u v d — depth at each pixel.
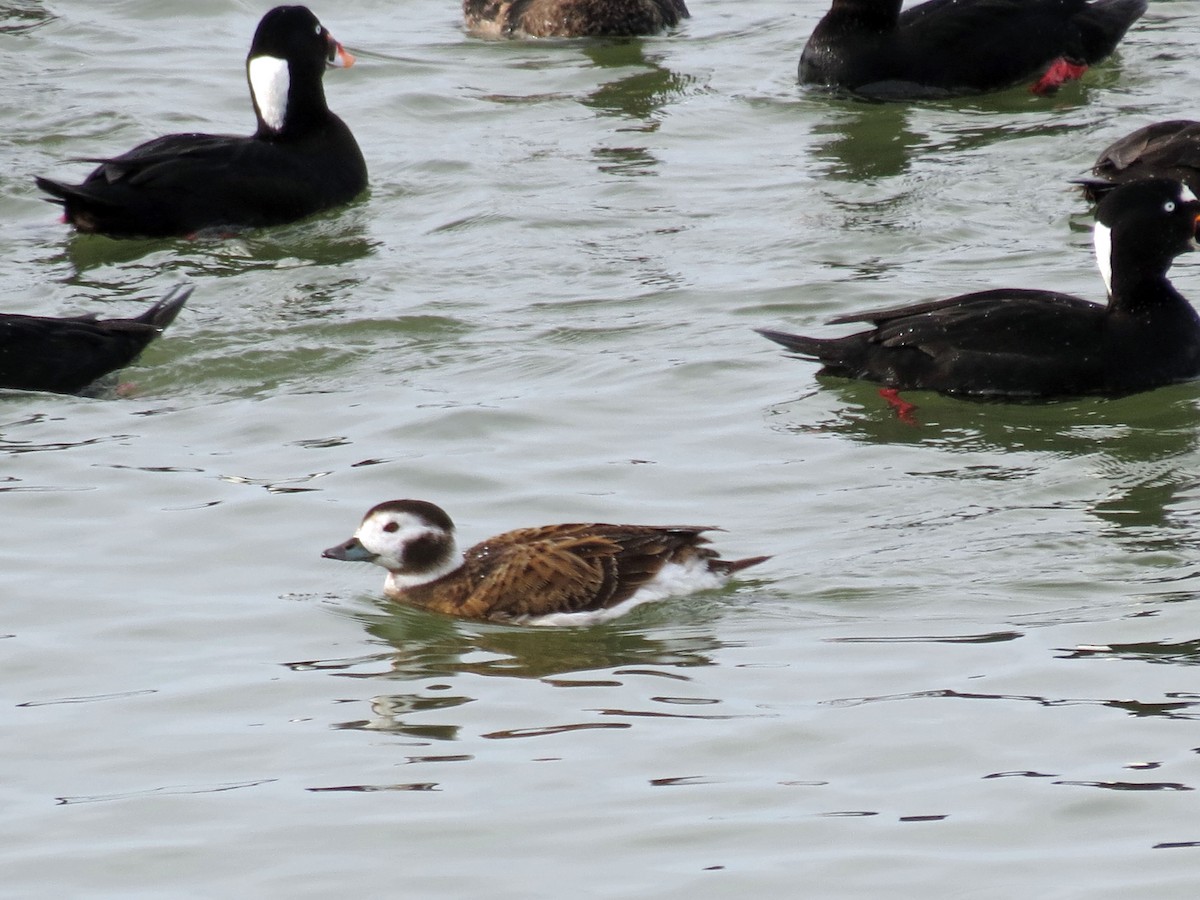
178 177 20.89
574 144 23.27
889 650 11.91
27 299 19.12
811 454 15.17
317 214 21.50
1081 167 21.78
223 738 10.99
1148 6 27.55
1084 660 11.62
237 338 17.94
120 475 14.92
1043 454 15.14
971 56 24.59
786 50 26.62
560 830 9.86
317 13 28.56
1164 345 16.52
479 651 12.20
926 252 19.59
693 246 20.02
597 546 12.89
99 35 27.20
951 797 10.09
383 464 15.05
